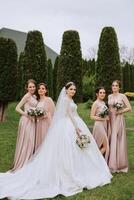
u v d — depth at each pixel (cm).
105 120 830
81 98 1695
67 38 1689
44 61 1669
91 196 642
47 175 688
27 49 1658
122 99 840
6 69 1639
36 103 828
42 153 725
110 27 1645
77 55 1686
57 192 651
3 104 1688
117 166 821
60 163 696
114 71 1633
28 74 1648
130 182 734
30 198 631
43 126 815
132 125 1712
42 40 1669
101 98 833
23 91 1672
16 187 669
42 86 825
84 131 766
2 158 946
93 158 743
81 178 699
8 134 1344
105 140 820
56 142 717
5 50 1642
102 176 731
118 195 645
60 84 1694
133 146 1157
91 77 3075
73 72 1681
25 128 800
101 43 1652
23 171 735
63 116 751
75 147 723
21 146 795
